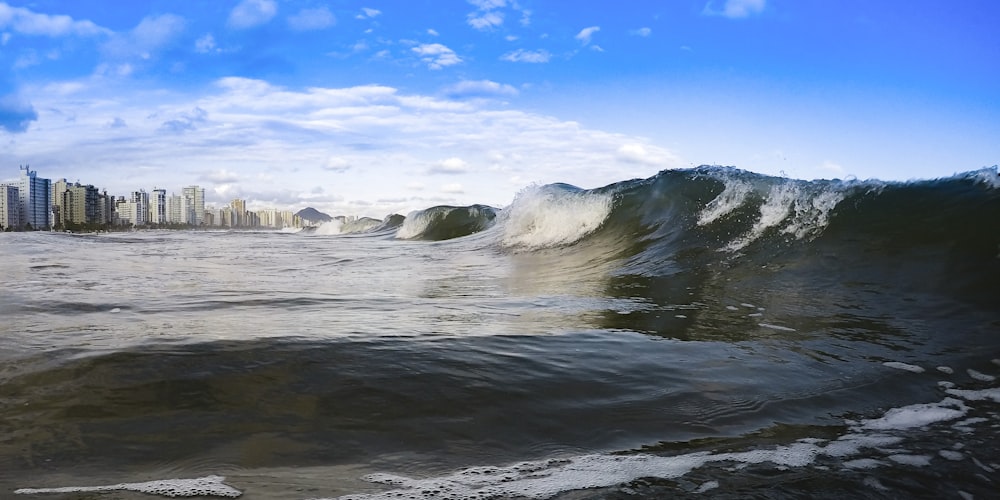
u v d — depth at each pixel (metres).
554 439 2.14
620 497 1.70
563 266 7.62
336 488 1.73
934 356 3.19
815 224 6.27
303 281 6.43
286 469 1.85
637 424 2.28
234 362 2.76
